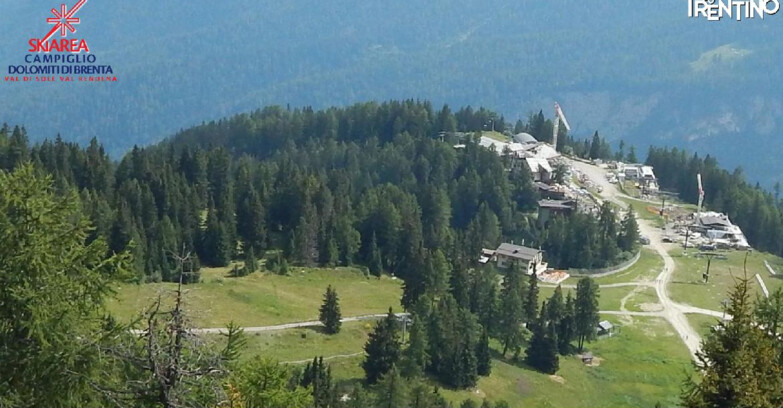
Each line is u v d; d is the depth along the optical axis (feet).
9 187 180.75
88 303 183.93
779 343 227.40
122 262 193.57
